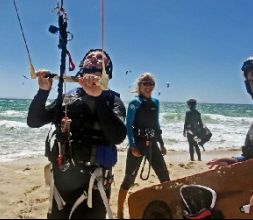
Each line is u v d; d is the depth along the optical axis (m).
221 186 4.04
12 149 15.52
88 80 2.95
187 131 12.94
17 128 25.81
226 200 3.95
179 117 42.91
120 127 3.08
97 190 3.13
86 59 3.26
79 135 3.17
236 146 19.67
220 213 3.81
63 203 3.14
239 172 4.13
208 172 4.05
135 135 5.42
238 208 3.96
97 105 3.01
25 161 11.51
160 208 3.77
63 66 3.19
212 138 23.84
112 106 3.22
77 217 3.08
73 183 3.12
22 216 5.27
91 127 3.19
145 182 7.64
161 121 40.12
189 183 3.92
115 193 6.73
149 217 3.80
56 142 3.24
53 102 3.37
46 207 5.79
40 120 3.26
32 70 3.15
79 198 3.08
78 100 3.23
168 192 3.80
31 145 17.08
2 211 5.50
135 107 5.38
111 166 3.24
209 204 3.76
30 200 6.12
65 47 3.19
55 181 3.18
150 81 5.45
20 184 7.20
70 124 3.20
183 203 3.72
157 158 5.48
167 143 20.22
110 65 3.30
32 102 3.21
